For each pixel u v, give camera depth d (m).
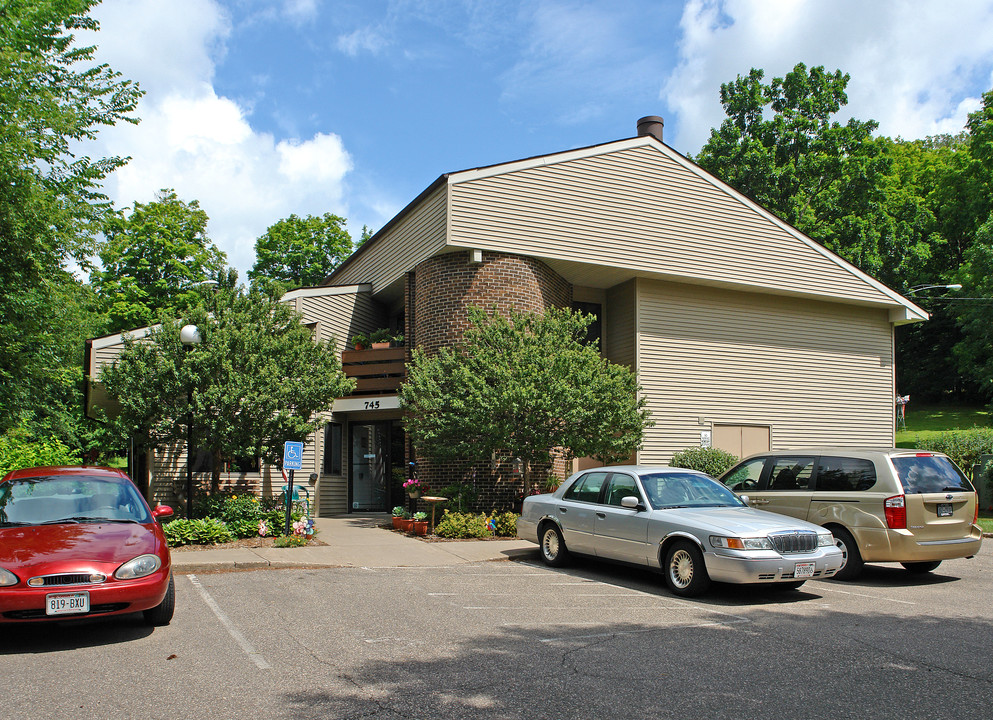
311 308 20.86
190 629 7.26
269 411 13.73
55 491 8.18
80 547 6.94
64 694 5.30
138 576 6.84
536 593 9.24
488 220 18.00
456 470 17.69
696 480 10.63
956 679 5.69
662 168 20.50
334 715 4.85
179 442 17.61
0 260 11.83
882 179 42.25
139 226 33.38
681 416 20.83
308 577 10.37
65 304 12.87
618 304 21.47
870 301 23.27
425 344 18.66
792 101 44.41
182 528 12.76
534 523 11.87
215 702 5.12
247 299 14.82
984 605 8.69
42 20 14.27
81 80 15.07
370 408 19.53
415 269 19.64
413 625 7.44
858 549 10.48
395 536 14.84
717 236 21.08
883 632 7.23
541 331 15.73
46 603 6.41
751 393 21.94
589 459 20.62
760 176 41.75
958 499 10.64
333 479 20.64
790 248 22.17
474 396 14.44
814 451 11.65
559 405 14.52
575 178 19.22
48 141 13.30
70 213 12.74
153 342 14.95
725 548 8.64
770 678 5.69
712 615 8.02
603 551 10.42
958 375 47.22
